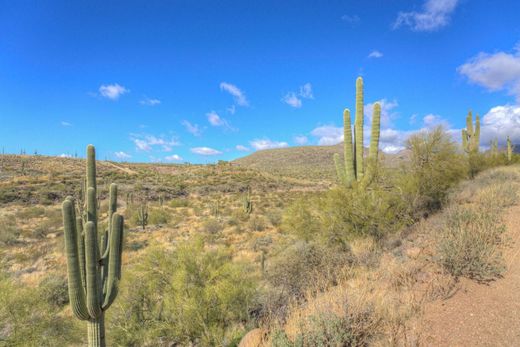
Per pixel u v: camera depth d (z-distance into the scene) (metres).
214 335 6.46
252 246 17.89
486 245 6.08
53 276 11.84
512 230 7.99
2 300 7.09
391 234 9.82
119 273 5.93
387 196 10.48
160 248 8.01
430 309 4.67
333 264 7.11
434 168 12.66
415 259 6.70
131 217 32.38
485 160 23.12
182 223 32.03
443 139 13.34
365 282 5.30
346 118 11.90
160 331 7.07
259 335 4.91
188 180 65.12
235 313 7.21
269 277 7.80
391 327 4.08
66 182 48.62
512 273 5.56
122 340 6.98
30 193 40.69
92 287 5.52
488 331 4.01
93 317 5.68
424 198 11.82
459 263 5.68
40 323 7.15
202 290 7.16
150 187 53.19
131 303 7.38
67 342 7.33
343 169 12.16
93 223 5.55
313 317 4.21
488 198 11.38
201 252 7.95
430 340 3.91
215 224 26.02
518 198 11.80
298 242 9.88
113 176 58.09
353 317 4.11
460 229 6.86
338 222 10.06
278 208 39.72
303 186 69.19
